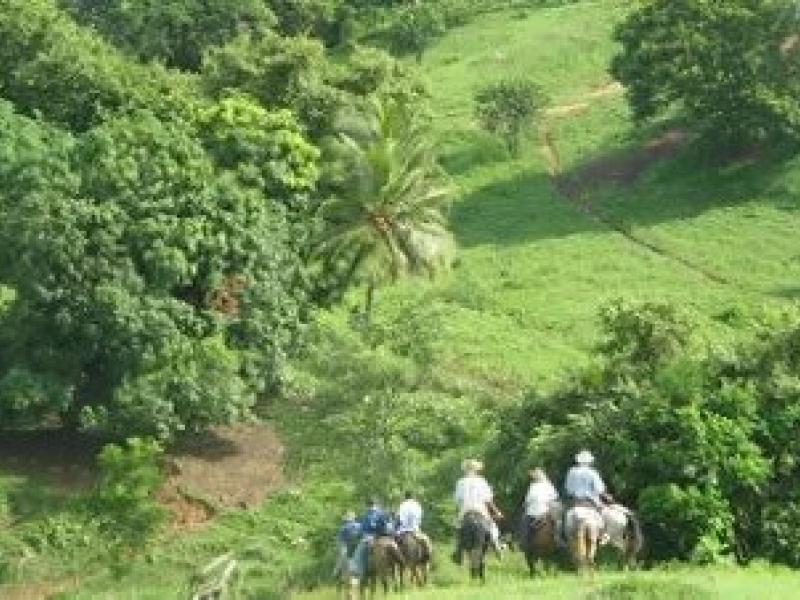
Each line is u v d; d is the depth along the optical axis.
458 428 68.12
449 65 185.50
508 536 55.59
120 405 81.00
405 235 99.44
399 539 50.47
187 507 79.69
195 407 82.75
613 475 55.09
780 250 117.12
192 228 84.75
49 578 73.06
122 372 82.56
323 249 95.94
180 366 82.44
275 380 88.19
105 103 115.69
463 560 54.88
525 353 98.88
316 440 68.38
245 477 83.38
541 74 175.50
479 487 50.06
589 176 141.88
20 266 81.88
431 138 114.44
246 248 87.75
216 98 119.31
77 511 77.56
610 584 41.72
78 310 82.00
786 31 129.25
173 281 83.75
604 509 49.09
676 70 130.38
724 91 128.25
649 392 56.25
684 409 54.47
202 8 188.12
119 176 85.38
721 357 58.28
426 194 100.94
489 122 152.25
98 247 82.50
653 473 54.50
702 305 107.12
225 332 86.88
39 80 116.25
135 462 74.62
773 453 55.03
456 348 98.31
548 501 49.25
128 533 73.62
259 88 117.38
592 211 133.38
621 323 62.59
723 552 52.75
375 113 107.44
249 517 78.62
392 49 194.88
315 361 71.31
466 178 146.25
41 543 75.00
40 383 81.38
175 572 73.12
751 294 109.25
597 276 116.50
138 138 88.81
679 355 59.66
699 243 121.00
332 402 69.00
